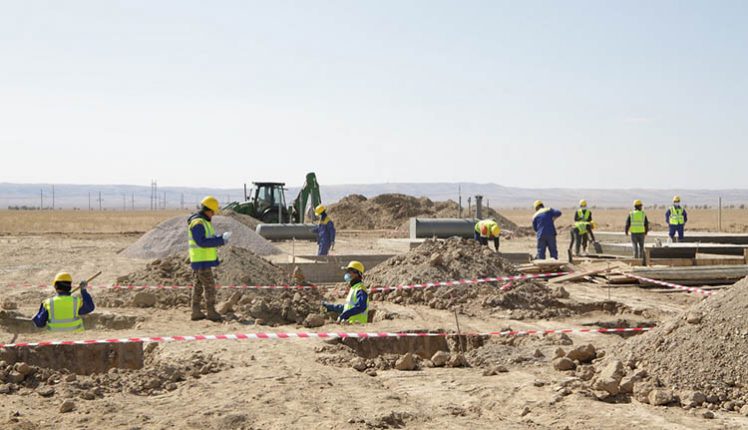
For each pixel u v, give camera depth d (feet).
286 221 148.66
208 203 45.06
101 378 29.04
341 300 54.90
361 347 38.86
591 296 56.39
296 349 35.63
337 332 39.65
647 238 108.88
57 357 34.94
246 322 44.47
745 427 22.75
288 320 46.47
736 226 196.85
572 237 86.89
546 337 37.99
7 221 244.42
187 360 32.81
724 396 25.39
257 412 24.61
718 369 26.45
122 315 45.80
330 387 28.22
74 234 157.28
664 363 27.50
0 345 33.94
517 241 140.87
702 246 80.28
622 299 55.16
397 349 39.52
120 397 26.84
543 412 24.68
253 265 55.21
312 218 183.21
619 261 75.00
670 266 72.49
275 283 54.03
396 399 26.58
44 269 79.30
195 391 27.66
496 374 30.73
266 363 32.50
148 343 37.24
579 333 40.55
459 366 33.06
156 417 24.21
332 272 69.41
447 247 58.54
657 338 28.94
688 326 28.71
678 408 24.89
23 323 43.45
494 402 26.27
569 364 30.94
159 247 94.48
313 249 107.65
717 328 27.89
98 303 50.24
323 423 23.29
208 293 44.75
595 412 24.36
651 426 22.86
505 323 44.21
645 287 62.59
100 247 115.03
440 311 48.52
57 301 38.99
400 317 46.47
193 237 44.57
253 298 48.88
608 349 31.35
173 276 54.24
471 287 51.83
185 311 47.96
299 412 24.63
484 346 36.47
